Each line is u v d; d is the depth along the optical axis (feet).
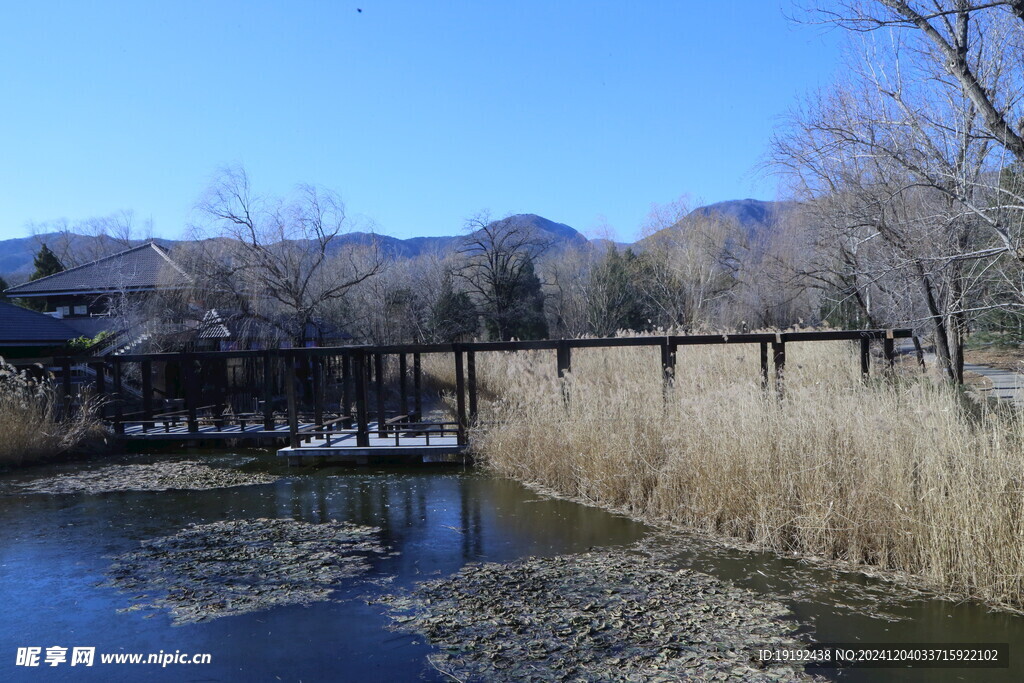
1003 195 33.86
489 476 41.63
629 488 33.40
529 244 137.80
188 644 20.13
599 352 55.83
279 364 82.12
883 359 41.34
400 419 50.85
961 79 28.48
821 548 25.95
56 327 81.51
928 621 20.53
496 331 128.57
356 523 32.53
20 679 18.40
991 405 29.53
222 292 81.51
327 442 47.11
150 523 33.37
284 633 20.66
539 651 19.08
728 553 26.68
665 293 138.72
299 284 87.76
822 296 57.88
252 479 43.29
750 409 30.30
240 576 25.58
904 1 28.30
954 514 22.81
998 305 34.58
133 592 24.30
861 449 26.07
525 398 44.14
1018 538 21.42
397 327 114.62
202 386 76.33
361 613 21.98
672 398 36.45
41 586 25.11
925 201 36.99
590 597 22.70
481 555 27.35
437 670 18.24
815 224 47.44
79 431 52.47
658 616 21.07
